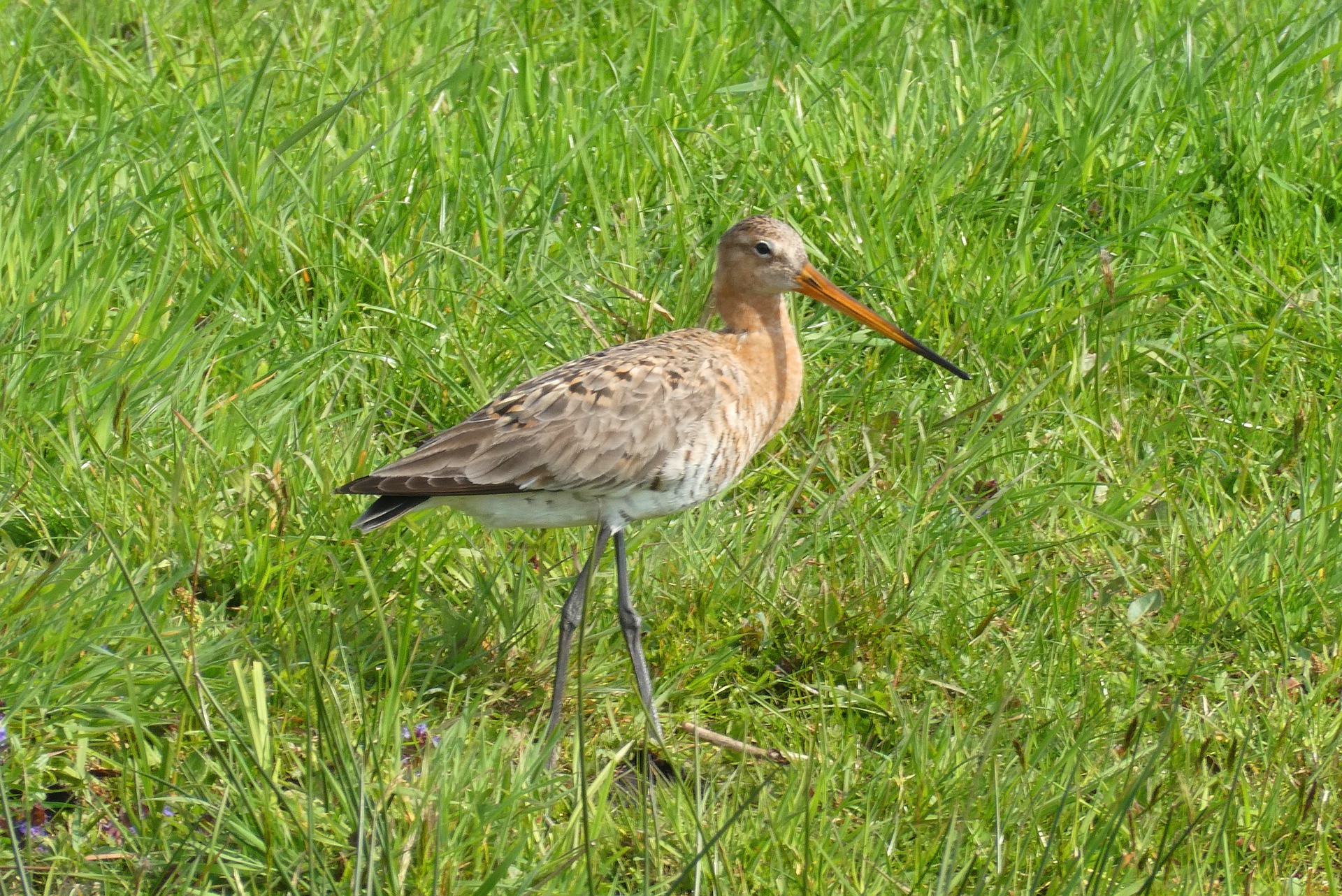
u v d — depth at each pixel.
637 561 10.56
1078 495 11.27
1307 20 16.41
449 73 15.23
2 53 14.86
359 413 11.25
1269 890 8.17
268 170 12.94
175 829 8.02
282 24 14.53
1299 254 13.30
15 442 10.09
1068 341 12.28
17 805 8.01
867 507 10.86
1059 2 16.84
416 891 7.65
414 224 12.67
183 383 10.76
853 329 12.39
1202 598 10.29
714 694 9.73
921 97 14.63
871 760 9.11
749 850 8.07
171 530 9.74
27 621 8.76
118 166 12.98
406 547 10.23
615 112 13.99
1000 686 9.35
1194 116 14.56
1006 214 13.24
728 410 9.75
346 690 9.07
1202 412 12.06
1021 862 8.00
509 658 9.77
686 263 12.12
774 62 15.28
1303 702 9.38
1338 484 11.25
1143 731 9.35
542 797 8.55
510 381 11.60
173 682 8.73
